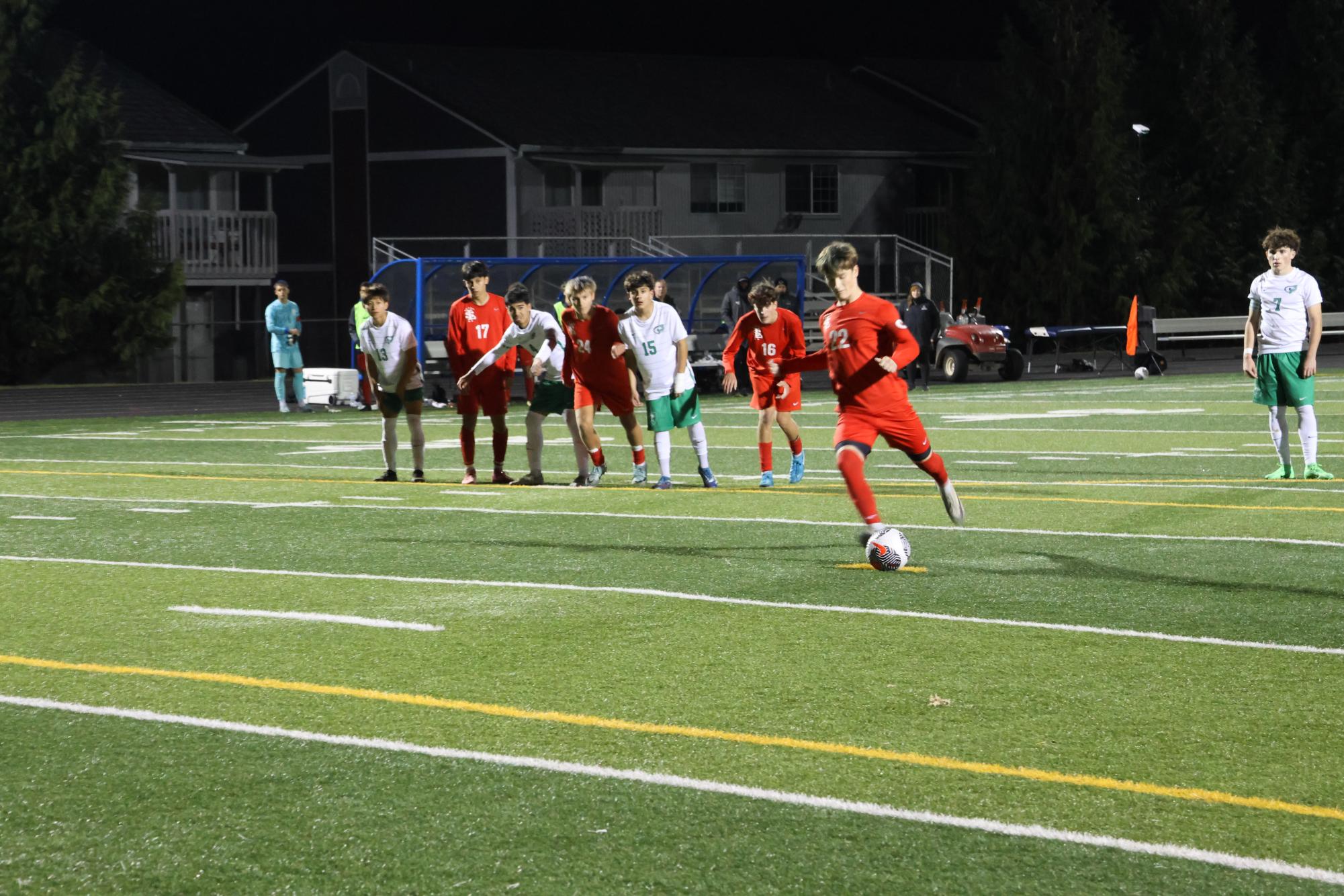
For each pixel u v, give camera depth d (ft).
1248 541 83.87
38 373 288.71
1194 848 39.73
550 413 116.26
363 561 81.51
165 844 40.65
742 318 111.96
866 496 75.15
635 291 107.96
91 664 59.41
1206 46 392.68
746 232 383.04
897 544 74.74
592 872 38.55
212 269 320.91
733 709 52.47
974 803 43.14
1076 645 60.54
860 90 436.35
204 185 329.31
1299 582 72.33
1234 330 307.58
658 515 96.89
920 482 113.39
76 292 287.07
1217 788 44.09
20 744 49.34
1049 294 355.97
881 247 390.21
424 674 57.57
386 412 118.52
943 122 432.66
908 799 43.47
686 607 68.44
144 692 55.42
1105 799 43.32
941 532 88.58
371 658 59.93
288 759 47.52
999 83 368.48
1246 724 49.98
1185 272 375.04
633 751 48.03
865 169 400.67
